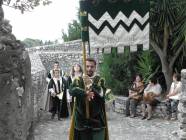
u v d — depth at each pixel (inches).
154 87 631.2
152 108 630.5
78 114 259.3
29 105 134.7
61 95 615.8
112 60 778.2
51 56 1166.3
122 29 283.9
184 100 421.7
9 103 122.2
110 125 586.9
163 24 687.7
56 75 621.3
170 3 677.3
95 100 257.0
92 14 275.6
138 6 285.1
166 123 593.6
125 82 771.4
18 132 125.0
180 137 426.3
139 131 542.0
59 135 514.9
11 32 126.6
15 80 123.8
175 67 727.7
